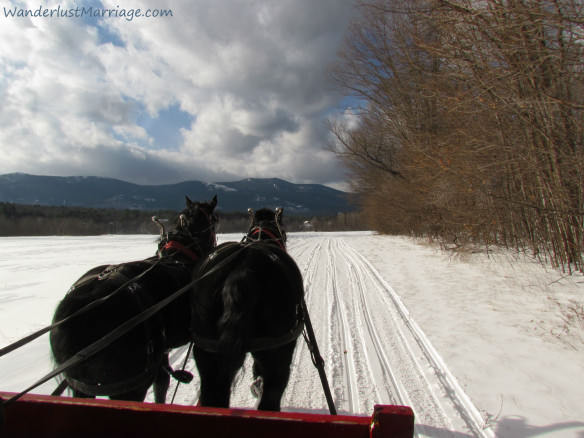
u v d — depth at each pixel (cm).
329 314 770
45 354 538
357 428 182
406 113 1711
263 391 292
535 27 695
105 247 2442
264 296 290
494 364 493
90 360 253
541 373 461
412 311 758
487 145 954
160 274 335
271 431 186
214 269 299
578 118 792
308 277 1222
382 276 1180
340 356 551
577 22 623
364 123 2506
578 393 412
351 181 3538
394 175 2444
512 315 687
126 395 267
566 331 583
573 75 725
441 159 1223
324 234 4747
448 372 480
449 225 1412
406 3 957
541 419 367
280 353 296
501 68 801
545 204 898
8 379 463
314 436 184
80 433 197
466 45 851
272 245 352
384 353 558
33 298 881
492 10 721
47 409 199
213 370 287
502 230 1227
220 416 188
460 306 771
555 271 948
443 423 372
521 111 836
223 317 267
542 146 866
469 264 1230
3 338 605
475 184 1062
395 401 420
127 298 274
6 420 201
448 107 977
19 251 2133
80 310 249
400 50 1311
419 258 1544
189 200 458
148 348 276
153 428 193
